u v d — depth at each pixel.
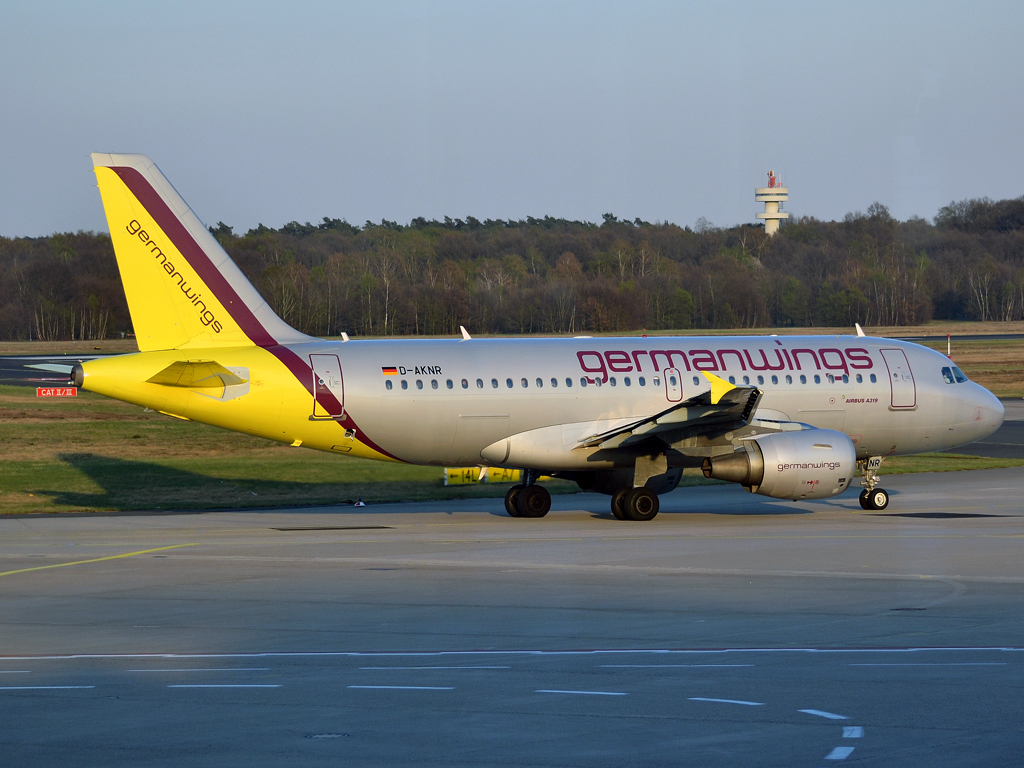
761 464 111.56
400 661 54.69
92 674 52.47
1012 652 56.00
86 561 87.94
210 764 39.16
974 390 129.50
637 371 118.69
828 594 72.62
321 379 109.56
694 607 68.31
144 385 106.00
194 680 51.19
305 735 42.38
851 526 108.12
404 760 39.34
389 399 110.88
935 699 46.94
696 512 120.88
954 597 71.50
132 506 127.94
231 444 188.50
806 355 124.50
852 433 124.75
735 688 48.97
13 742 41.78
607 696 47.75
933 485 145.75
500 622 64.12
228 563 86.62
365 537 101.06
